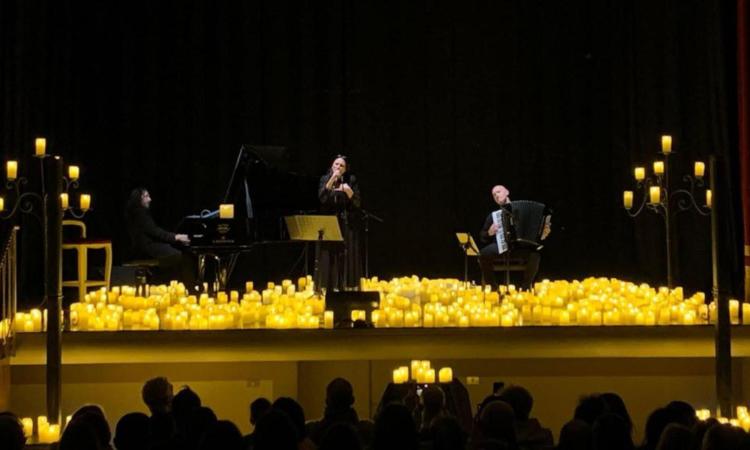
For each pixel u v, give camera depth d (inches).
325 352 419.5
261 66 664.4
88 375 424.8
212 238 504.7
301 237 488.4
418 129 671.1
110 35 652.7
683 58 644.7
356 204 557.9
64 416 422.0
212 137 661.3
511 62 669.9
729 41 626.5
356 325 422.3
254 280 661.3
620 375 426.3
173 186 657.6
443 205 671.1
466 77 671.1
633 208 657.0
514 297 486.3
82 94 648.4
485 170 669.9
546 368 426.6
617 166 661.9
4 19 617.0
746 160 559.2
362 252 661.9
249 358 419.5
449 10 671.1
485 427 261.6
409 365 422.3
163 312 472.7
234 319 445.7
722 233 373.4
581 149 666.2
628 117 660.7
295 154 665.6
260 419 238.2
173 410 289.3
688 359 425.1
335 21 666.2
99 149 650.8
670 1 644.1
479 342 420.8
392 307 443.2
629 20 658.2
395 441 241.6
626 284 547.5
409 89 671.1
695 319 442.3
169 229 657.0
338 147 667.4
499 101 669.3
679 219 639.1
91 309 432.8
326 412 294.2
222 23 660.7
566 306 475.2
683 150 643.5
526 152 668.7
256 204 525.3
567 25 666.2
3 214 611.8
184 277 556.7
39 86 626.8
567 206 666.8
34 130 625.6
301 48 665.6
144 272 555.5
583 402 278.1
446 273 667.4
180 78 659.4
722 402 375.6
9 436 241.1
